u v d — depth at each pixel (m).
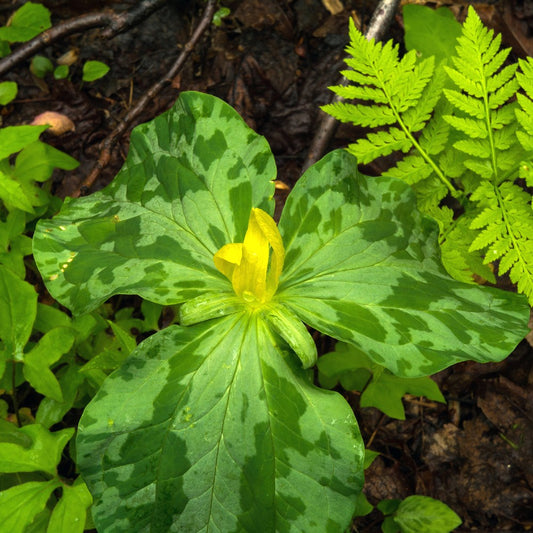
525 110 0.39
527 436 0.45
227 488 0.31
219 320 0.34
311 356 0.32
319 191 0.36
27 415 0.43
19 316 0.38
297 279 0.35
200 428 0.32
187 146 0.37
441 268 0.37
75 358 0.42
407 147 0.42
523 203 0.40
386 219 0.37
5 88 0.50
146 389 0.32
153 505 0.31
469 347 0.33
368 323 0.33
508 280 0.47
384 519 0.44
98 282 0.35
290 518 0.31
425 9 0.46
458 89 0.43
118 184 0.38
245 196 0.36
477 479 0.45
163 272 0.35
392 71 0.40
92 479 0.31
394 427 0.46
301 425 0.32
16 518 0.33
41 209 0.46
